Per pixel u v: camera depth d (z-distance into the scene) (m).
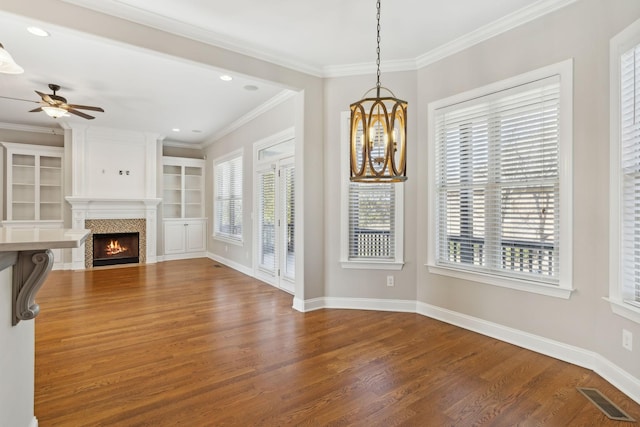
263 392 2.19
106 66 3.81
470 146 3.26
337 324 3.45
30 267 1.45
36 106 5.28
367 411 1.99
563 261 2.60
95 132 6.59
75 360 2.63
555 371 2.46
